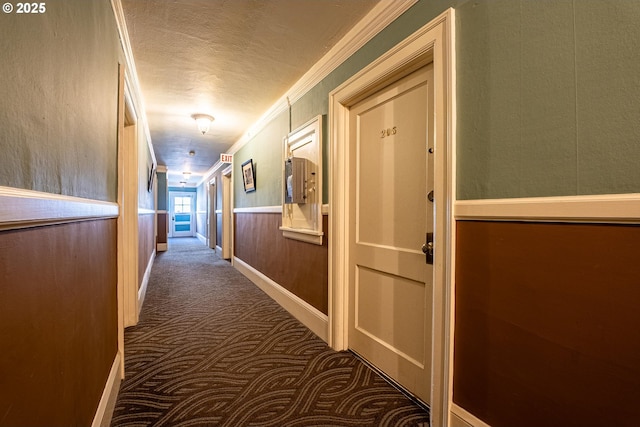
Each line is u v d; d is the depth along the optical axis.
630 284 0.81
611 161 0.85
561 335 0.95
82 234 1.05
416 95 1.56
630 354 0.82
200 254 6.95
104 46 1.37
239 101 3.08
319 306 2.34
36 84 0.71
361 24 1.77
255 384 1.66
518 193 1.06
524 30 1.04
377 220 1.83
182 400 1.51
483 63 1.16
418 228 1.55
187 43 1.99
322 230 2.27
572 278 0.92
